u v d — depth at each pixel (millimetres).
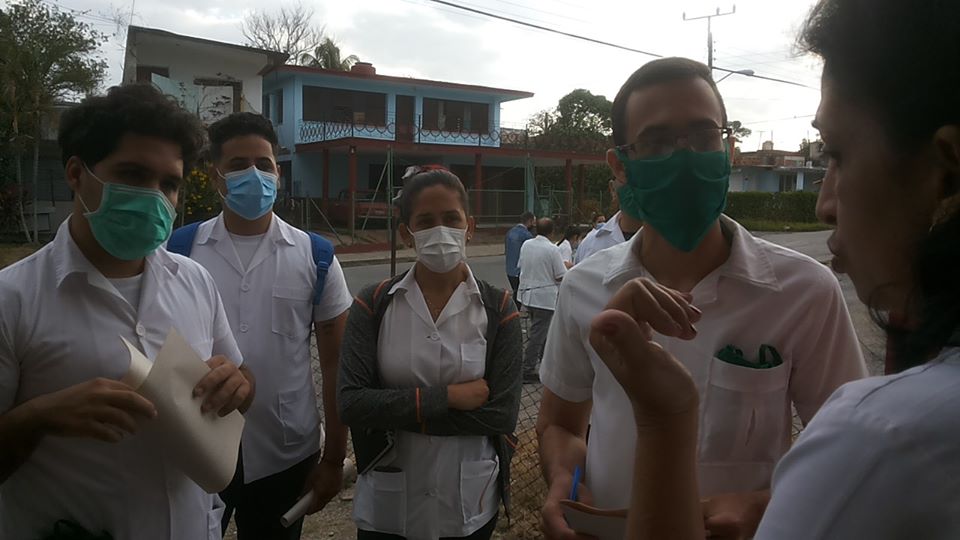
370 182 28078
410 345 2316
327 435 2748
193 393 1656
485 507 2328
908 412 633
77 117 1690
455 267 2408
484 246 24062
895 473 622
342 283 2855
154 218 1706
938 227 670
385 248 22297
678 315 1187
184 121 1771
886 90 689
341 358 2348
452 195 2408
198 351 1919
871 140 727
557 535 1454
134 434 1526
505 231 26375
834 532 652
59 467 1648
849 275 808
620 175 1678
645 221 1580
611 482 1572
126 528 1681
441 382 2301
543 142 28188
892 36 676
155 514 1718
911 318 723
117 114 1660
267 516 2695
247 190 2637
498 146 29016
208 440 1662
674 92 1515
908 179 705
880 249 747
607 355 1045
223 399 1711
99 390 1476
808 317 1474
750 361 1489
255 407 2578
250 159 2707
